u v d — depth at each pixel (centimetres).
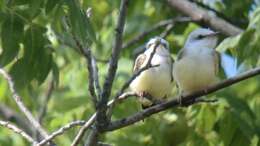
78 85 1700
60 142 1404
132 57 1655
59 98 1734
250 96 1684
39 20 1270
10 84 1128
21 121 1606
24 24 1133
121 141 1409
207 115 1396
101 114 955
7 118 1614
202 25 1495
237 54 1291
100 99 952
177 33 1698
